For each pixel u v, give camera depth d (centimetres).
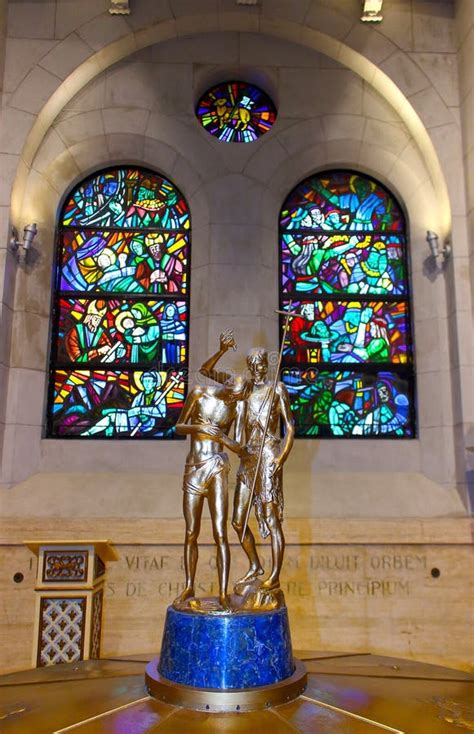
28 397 739
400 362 802
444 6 816
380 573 683
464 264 750
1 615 655
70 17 790
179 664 404
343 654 576
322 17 802
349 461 747
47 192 798
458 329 735
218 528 438
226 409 463
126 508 696
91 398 775
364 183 853
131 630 657
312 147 823
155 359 789
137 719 360
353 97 831
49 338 779
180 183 820
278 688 392
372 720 361
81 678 456
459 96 791
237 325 759
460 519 695
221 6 795
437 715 372
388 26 804
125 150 820
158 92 821
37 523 671
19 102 761
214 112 852
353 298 819
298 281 820
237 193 797
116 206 837
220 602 425
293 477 730
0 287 717
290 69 835
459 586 681
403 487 729
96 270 815
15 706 395
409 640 668
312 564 680
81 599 530
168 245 826
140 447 742
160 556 675
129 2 791
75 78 789
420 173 819
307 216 846
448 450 738
